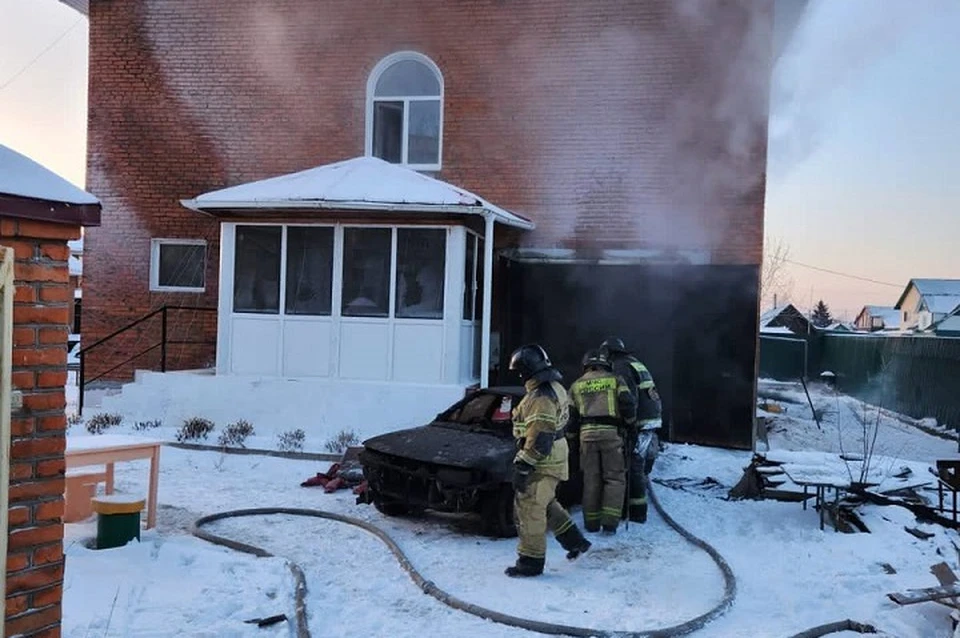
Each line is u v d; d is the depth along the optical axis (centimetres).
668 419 1195
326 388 1104
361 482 841
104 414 1152
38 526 338
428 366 1110
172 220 1360
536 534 573
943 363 1650
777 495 801
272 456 991
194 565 542
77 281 2903
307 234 1140
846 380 2592
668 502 827
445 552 629
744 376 1175
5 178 324
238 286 1155
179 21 1370
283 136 1346
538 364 584
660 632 463
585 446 716
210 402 1130
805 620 501
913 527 712
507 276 1259
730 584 554
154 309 1358
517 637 462
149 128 1372
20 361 331
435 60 1312
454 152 1304
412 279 1120
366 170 1148
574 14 1269
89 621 431
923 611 514
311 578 554
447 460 666
